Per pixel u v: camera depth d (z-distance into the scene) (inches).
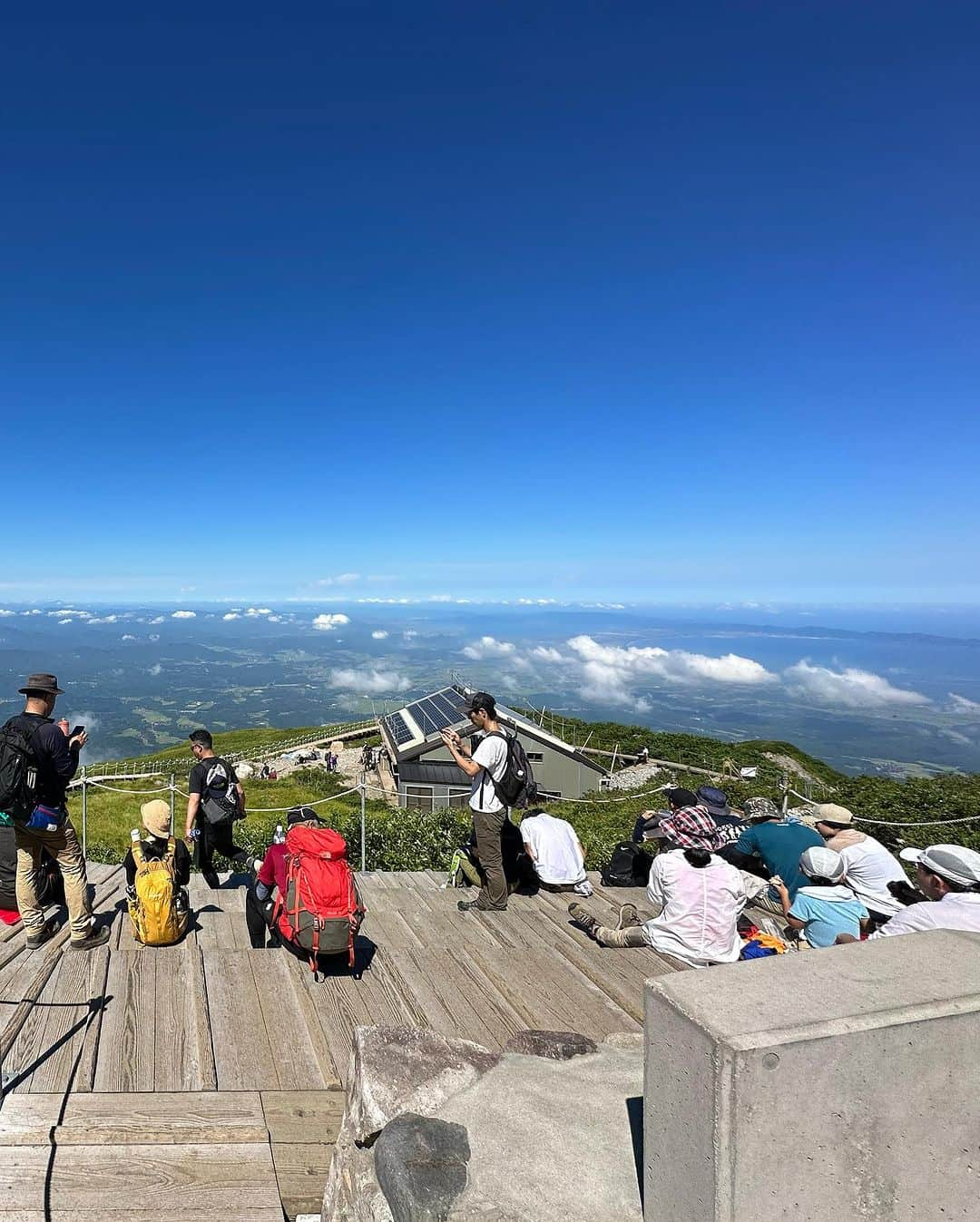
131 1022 183.3
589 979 230.8
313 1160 136.3
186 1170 131.1
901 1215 76.5
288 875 226.8
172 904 236.4
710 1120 70.2
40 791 212.5
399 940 259.8
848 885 280.1
